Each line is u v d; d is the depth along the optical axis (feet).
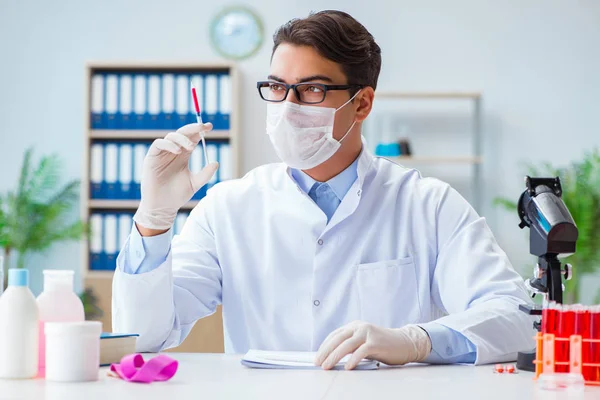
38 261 16.17
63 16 16.39
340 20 5.62
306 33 5.52
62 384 3.67
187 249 6.04
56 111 16.38
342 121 5.71
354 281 5.81
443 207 5.94
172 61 14.88
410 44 16.22
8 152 16.38
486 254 5.63
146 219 5.09
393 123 16.19
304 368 4.36
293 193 5.96
